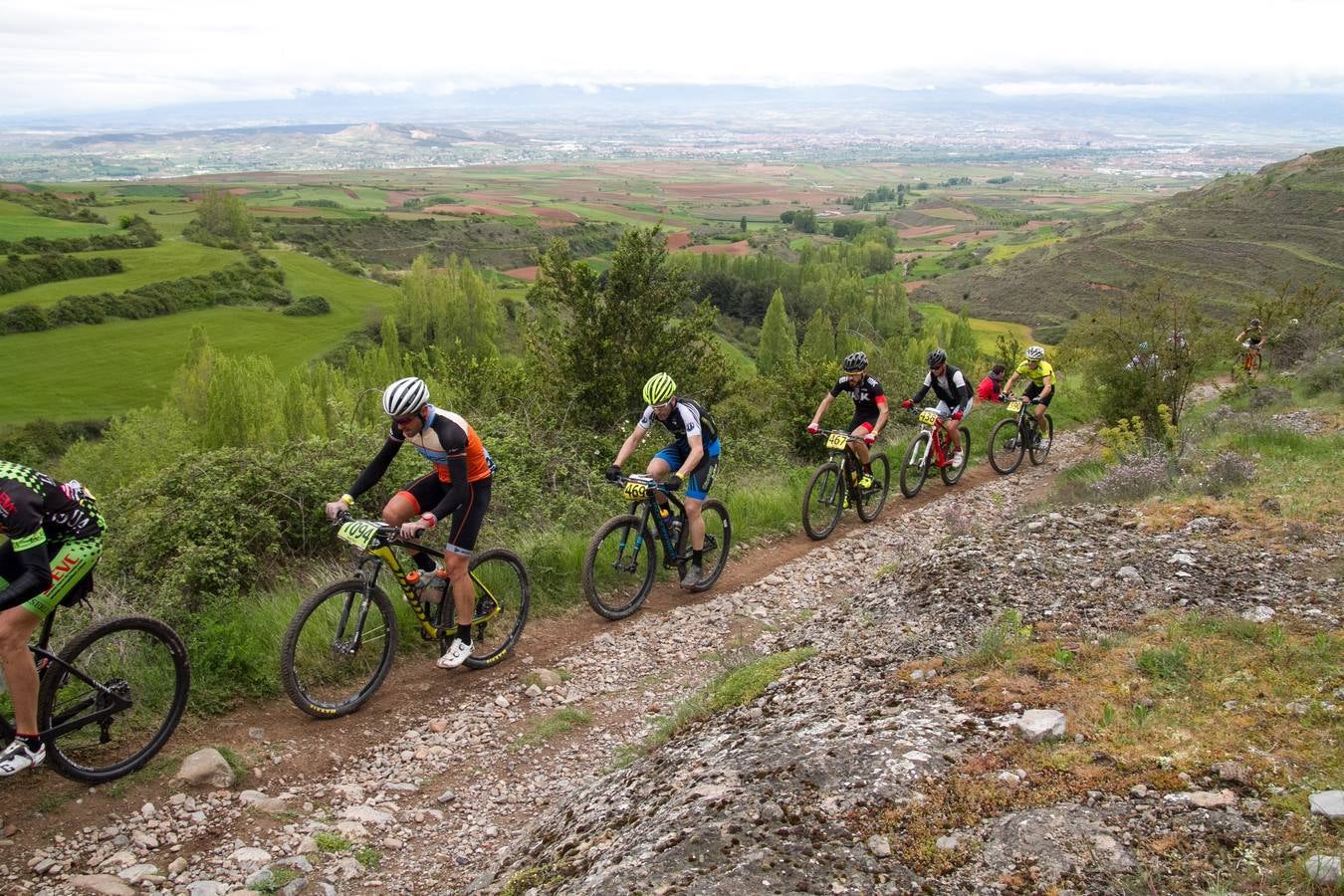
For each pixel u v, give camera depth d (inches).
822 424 586.9
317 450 319.9
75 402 2743.6
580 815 146.4
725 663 226.4
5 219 5098.4
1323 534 230.4
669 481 284.8
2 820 153.0
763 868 104.9
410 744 201.9
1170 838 105.7
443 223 7573.8
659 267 506.3
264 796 170.6
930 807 115.9
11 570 158.1
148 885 140.8
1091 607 194.2
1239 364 767.1
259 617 233.8
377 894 145.9
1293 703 134.3
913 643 190.7
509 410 478.6
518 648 260.7
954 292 4827.8
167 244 4963.1
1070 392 774.5
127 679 186.9
